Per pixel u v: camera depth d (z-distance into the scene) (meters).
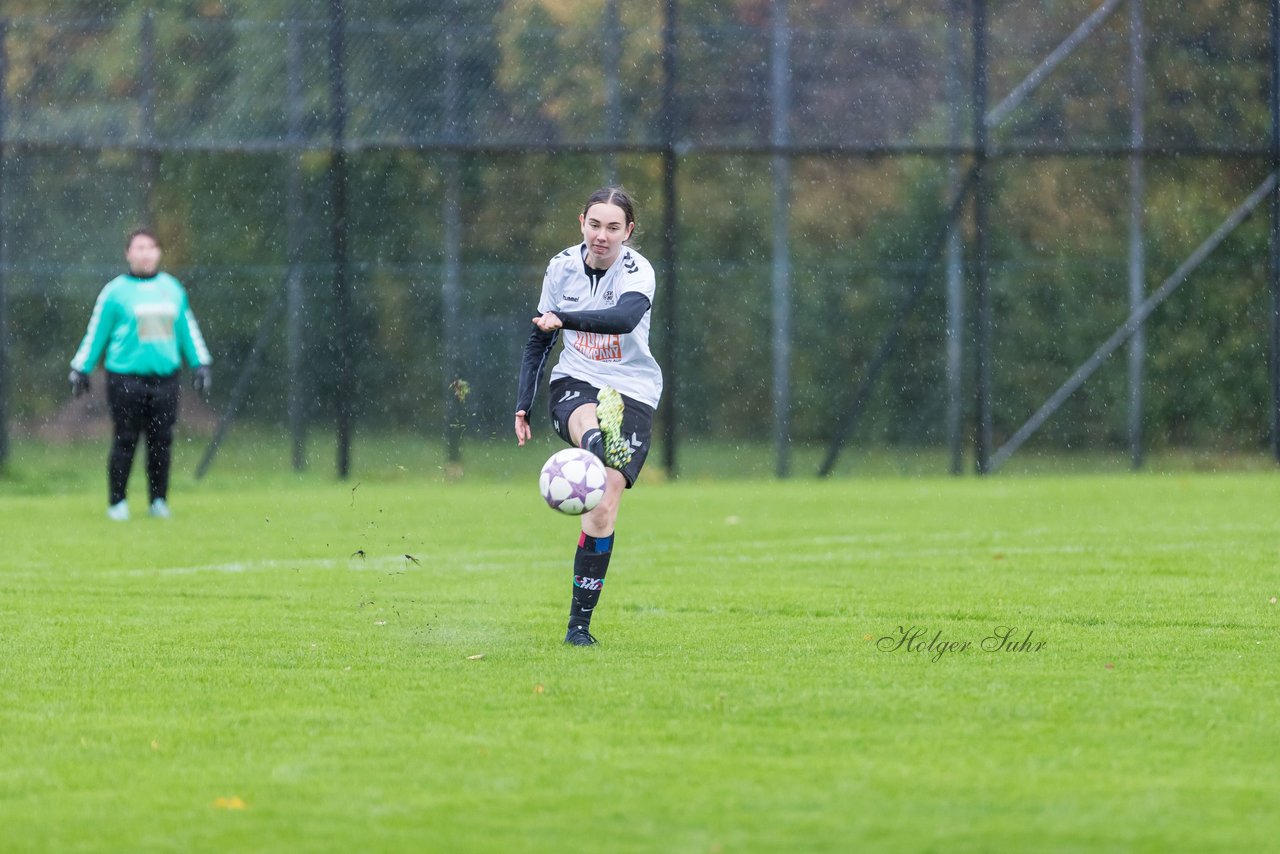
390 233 64.25
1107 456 67.62
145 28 63.28
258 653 24.09
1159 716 19.17
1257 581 32.81
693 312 65.44
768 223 65.69
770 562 36.91
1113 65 67.06
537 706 19.86
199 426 64.19
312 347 64.12
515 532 44.41
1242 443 68.31
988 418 66.56
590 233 25.00
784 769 16.66
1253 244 68.06
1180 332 67.88
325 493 58.72
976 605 29.27
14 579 34.03
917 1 65.62
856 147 65.19
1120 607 28.92
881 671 22.25
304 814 15.16
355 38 63.75
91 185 62.97
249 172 64.19
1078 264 67.31
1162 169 67.69
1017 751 17.42
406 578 34.12
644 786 16.02
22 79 62.69
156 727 18.84
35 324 62.72
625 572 34.91
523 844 14.22
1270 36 67.69
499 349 64.56
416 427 64.38
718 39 64.69
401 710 19.69
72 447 63.00
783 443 65.81
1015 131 66.44
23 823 14.97
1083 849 14.01
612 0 64.25
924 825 14.69
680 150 64.44
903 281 66.38
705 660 23.25
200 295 64.06
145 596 31.28
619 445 24.11
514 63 64.25
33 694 20.91
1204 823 14.73
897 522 47.12
